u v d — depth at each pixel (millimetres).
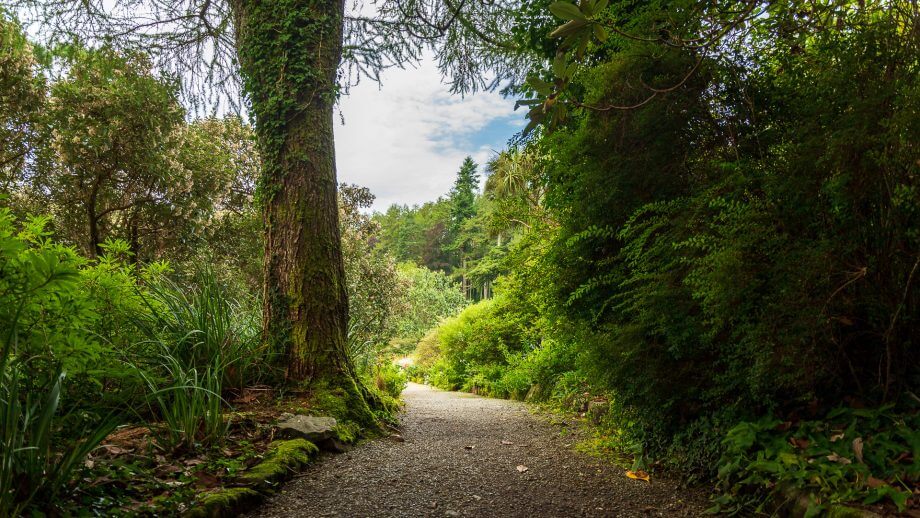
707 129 3078
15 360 1968
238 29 4988
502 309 10719
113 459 2379
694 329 2795
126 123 7379
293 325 4449
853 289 2295
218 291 4285
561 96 1969
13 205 7500
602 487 2859
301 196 4629
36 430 1801
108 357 2686
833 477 1937
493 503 2588
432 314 25156
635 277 3047
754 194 2689
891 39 2080
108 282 3176
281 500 2477
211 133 10312
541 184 4688
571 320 4043
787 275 2307
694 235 2836
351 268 10266
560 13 1595
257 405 3883
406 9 6336
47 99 7453
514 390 8289
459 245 45156
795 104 2627
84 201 7980
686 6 2725
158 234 8672
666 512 2459
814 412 2482
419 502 2568
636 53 3100
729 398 2834
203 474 2475
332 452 3426
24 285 1912
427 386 13844
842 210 2246
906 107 1925
